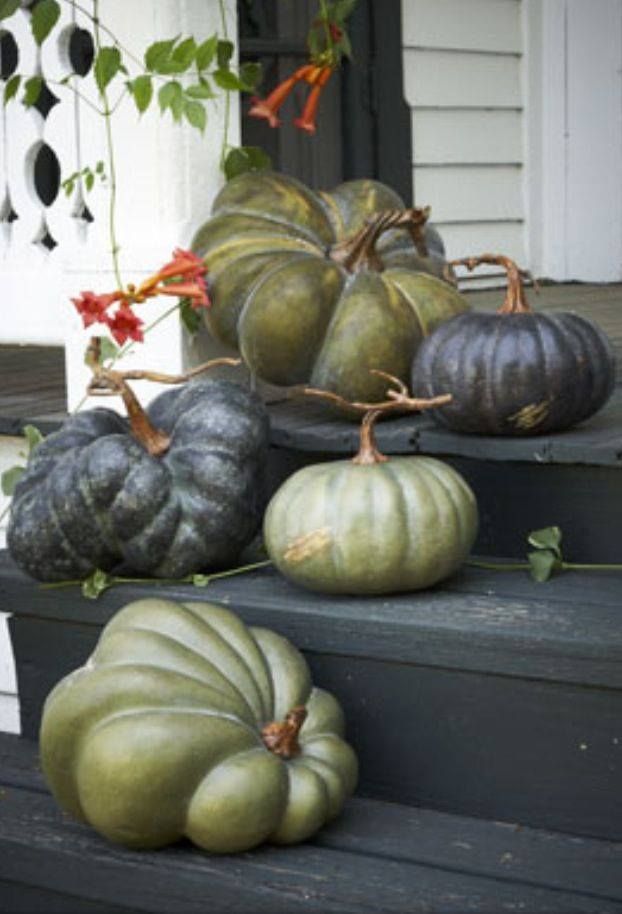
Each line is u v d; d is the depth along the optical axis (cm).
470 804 323
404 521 332
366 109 637
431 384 365
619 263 722
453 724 323
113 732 301
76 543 352
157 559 352
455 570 342
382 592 338
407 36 645
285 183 406
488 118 680
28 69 492
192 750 300
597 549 356
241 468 355
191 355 416
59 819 327
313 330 384
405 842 311
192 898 298
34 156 514
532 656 311
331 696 326
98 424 366
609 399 393
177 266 373
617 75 709
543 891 289
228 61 410
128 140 419
